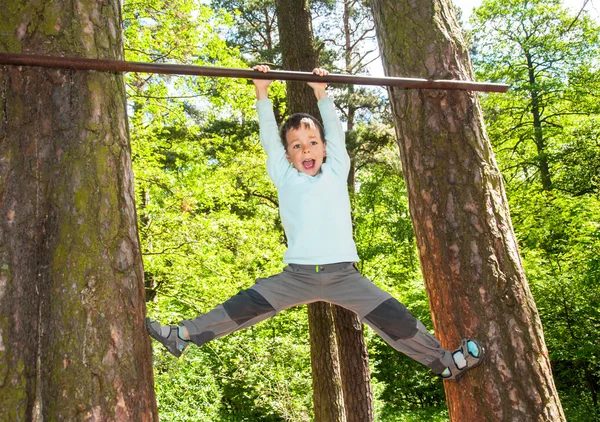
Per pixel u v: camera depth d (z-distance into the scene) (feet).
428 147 9.67
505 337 8.89
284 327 42.57
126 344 7.01
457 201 9.38
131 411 6.83
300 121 9.27
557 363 41.86
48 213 7.03
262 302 8.30
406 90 10.00
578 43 55.83
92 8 7.58
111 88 7.62
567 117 58.90
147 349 7.38
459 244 9.25
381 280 57.98
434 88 9.24
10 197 6.86
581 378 40.68
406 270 65.05
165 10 28.19
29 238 6.88
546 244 47.11
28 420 6.48
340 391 23.21
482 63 61.67
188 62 29.32
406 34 10.11
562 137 56.49
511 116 59.06
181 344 7.73
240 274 32.91
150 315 28.32
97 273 6.96
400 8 10.24
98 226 7.10
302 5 22.06
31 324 6.73
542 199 46.39
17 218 6.85
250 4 59.26
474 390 8.87
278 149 9.43
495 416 8.66
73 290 6.82
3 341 6.51
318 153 9.25
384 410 49.08
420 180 9.72
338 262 8.61
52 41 7.25
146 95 28.94
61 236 6.95
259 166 49.73
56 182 7.07
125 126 7.78
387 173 58.59
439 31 10.01
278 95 31.01
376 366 53.36
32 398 6.57
